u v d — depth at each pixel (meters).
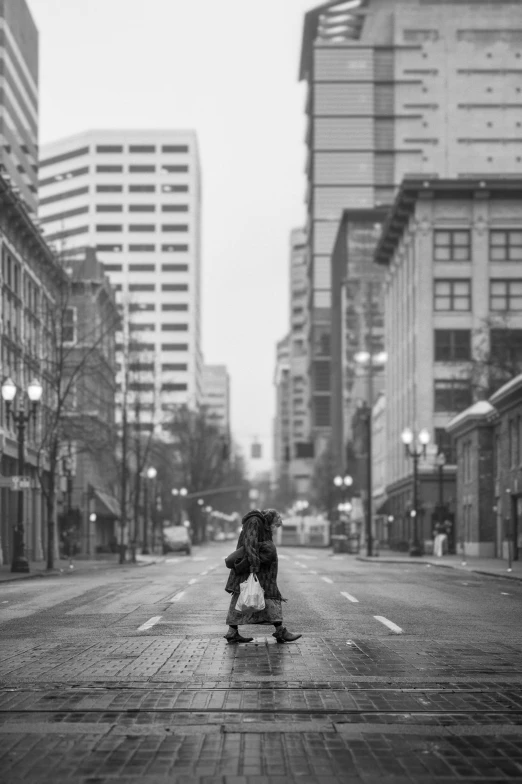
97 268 109.44
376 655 15.73
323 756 9.29
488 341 103.19
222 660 15.10
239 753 9.39
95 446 77.81
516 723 10.64
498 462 76.31
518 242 106.06
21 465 50.16
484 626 20.55
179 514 141.12
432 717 10.91
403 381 115.12
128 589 32.06
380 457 136.50
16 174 137.38
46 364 73.31
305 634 18.55
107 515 106.06
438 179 104.94
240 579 17.31
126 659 15.25
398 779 8.55
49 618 22.14
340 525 122.81
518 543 68.50
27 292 75.00
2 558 66.69
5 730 10.27
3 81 131.12
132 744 9.73
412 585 34.81
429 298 105.19
